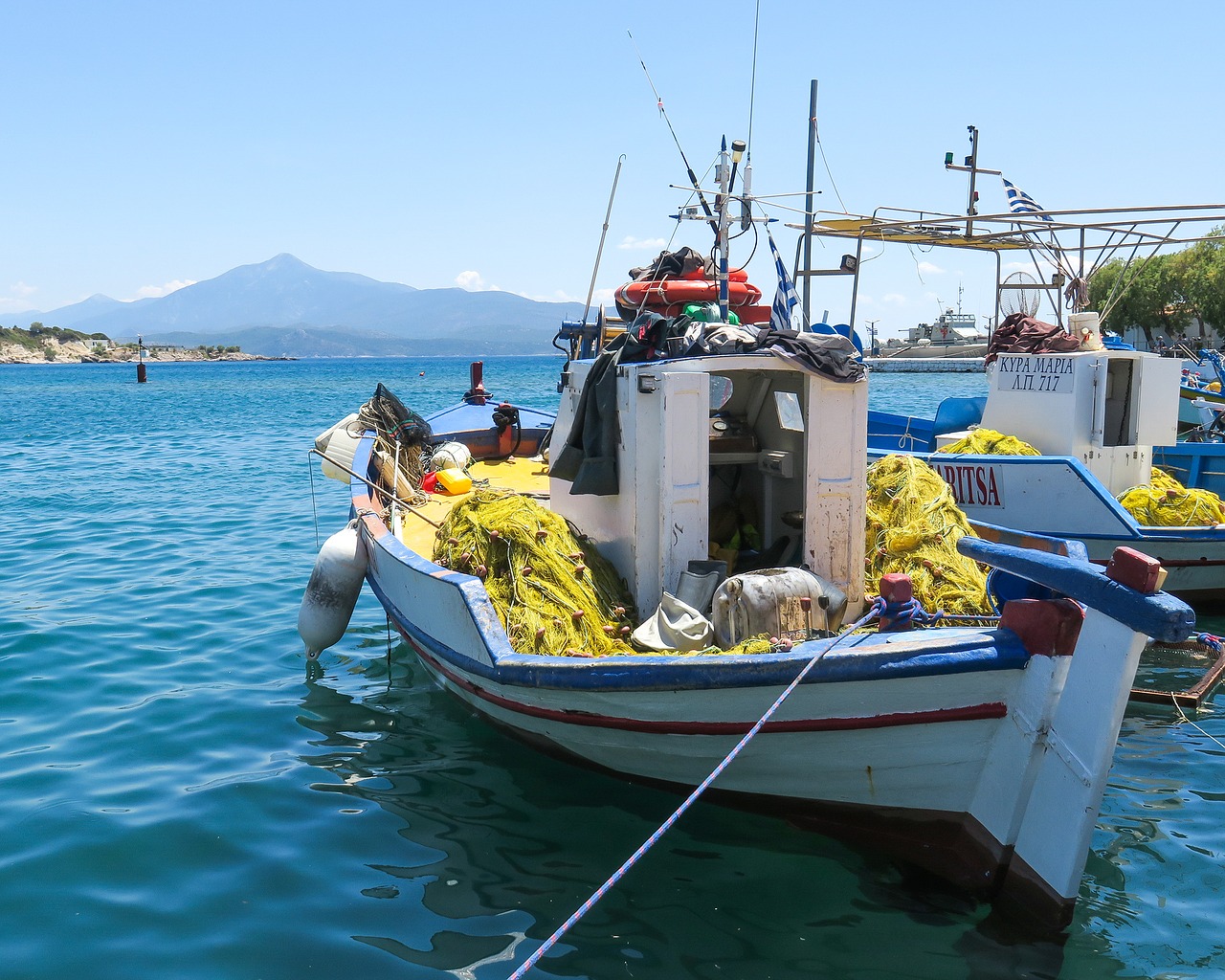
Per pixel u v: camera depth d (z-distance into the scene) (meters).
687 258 7.87
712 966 4.64
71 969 4.61
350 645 9.88
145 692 8.43
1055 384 11.38
